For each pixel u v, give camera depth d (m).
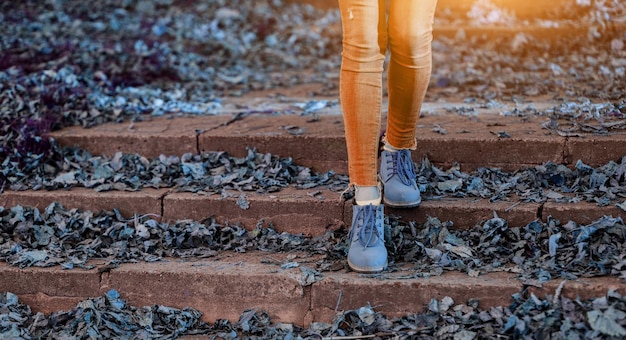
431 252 3.01
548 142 3.47
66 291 3.10
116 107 4.67
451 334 2.66
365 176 2.85
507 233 3.09
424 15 2.79
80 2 8.51
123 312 3.01
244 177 3.65
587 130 3.58
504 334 2.62
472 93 4.89
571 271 2.81
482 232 3.14
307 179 3.65
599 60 5.57
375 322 2.81
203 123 4.21
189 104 4.85
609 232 2.93
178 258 3.20
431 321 2.75
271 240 3.32
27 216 3.51
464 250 3.02
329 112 4.43
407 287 2.83
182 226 3.40
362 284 2.86
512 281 2.79
